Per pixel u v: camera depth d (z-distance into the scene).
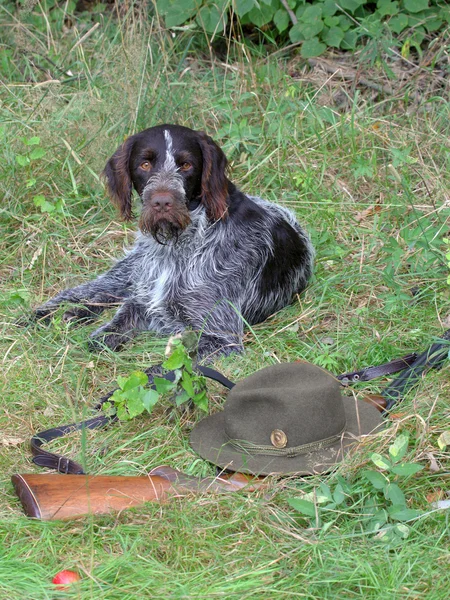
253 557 3.38
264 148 7.20
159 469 3.85
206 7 8.22
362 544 3.44
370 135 7.26
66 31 8.71
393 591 3.15
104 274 5.94
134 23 8.00
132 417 4.17
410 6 8.10
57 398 4.61
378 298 5.53
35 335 5.23
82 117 7.23
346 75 8.05
